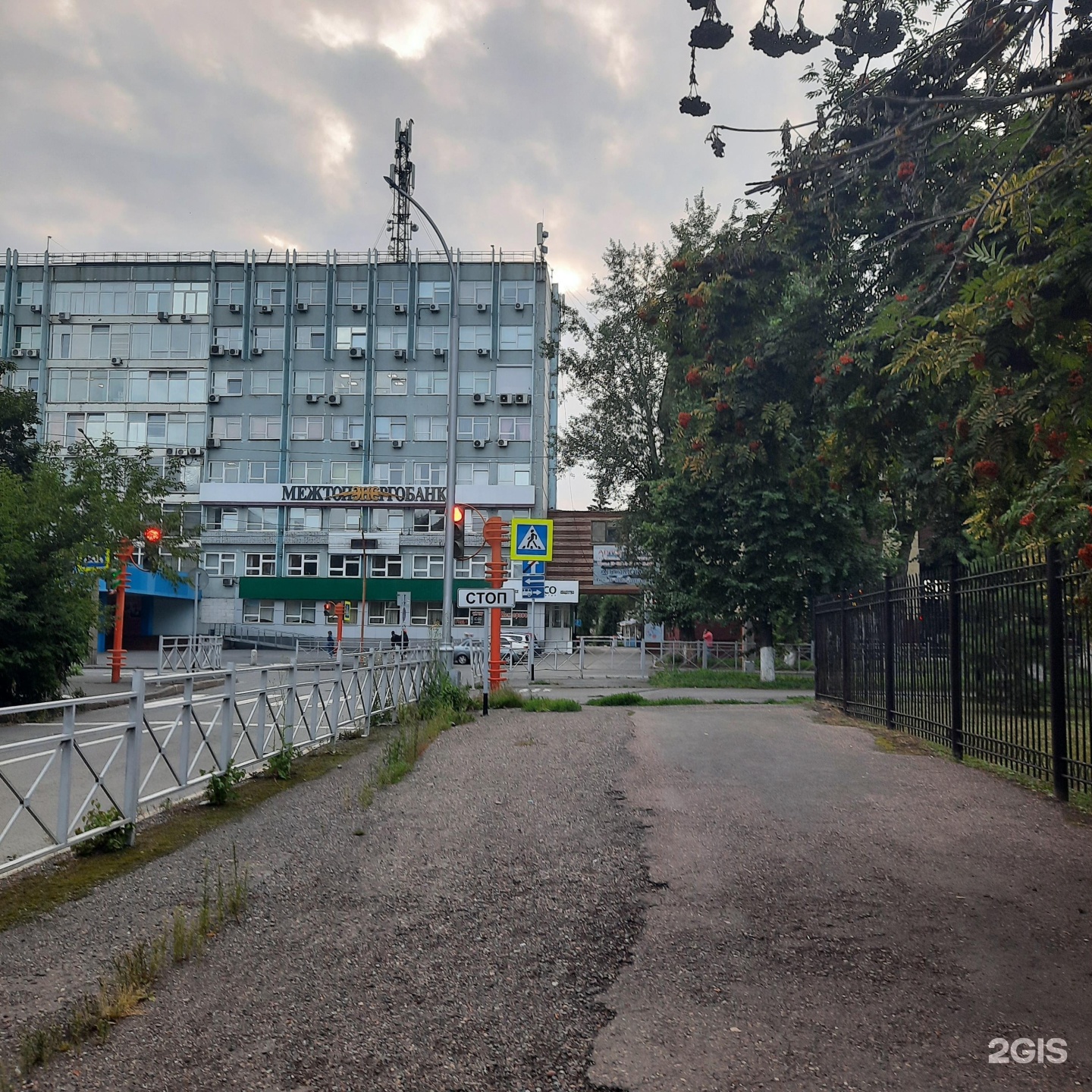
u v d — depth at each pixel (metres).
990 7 5.53
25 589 18.38
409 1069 3.71
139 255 60.97
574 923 5.36
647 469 39.75
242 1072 3.69
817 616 19.02
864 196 6.42
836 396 6.21
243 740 9.98
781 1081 3.62
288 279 60.66
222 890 5.99
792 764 10.24
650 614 38.16
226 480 60.06
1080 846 6.80
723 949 4.94
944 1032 4.00
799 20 5.77
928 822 7.54
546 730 13.84
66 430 60.53
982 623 10.11
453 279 20.91
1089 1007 4.21
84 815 6.89
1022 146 5.18
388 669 15.44
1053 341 4.39
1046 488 5.86
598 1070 3.71
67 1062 3.75
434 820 7.96
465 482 59.28
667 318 6.95
